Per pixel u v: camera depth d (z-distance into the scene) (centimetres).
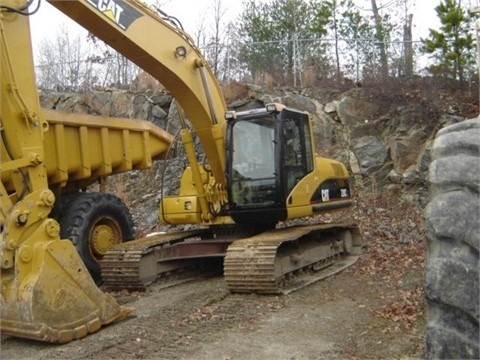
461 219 225
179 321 611
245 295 731
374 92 1403
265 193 818
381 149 1315
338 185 971
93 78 1981
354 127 1360
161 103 1530
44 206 546
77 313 549
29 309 504
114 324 602
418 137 1297
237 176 834
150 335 560
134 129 977
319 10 1934
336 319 595
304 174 864
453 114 1302
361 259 944
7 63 572
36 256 523
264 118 822
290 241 780
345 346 503
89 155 884
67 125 848
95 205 871
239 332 567
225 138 847
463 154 251
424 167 1235
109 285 822
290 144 838
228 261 737
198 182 873
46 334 509
